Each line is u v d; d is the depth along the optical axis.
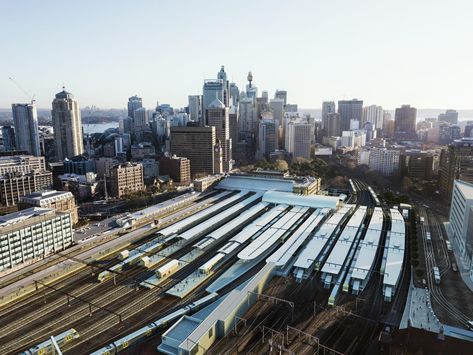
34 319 170.25
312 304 177.88
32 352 144.00
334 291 184.50
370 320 164.75
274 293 188.00
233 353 143.25
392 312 171.88
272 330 146.25
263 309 173.12
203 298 181.38
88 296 189.25
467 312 173.38
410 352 140.50
